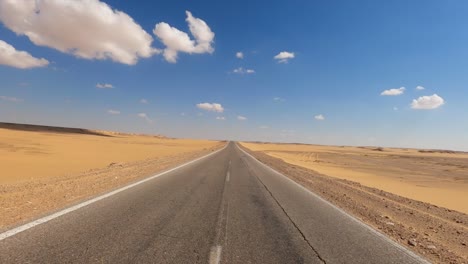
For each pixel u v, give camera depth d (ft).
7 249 17.04
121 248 18.08
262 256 18.40
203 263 16.76
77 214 25.14
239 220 26.63
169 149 180.86
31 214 24.58
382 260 19.02
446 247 23.16
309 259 18.42
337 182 63.36
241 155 142.92
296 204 35.73
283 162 116.47
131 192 36.52
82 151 116.88
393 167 156.97
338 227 26.25
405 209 38.04
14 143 130.52
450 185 89.66
